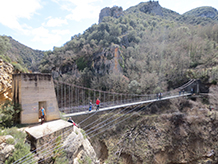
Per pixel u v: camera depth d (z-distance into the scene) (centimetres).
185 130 2328
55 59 4625
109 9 8931
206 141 2197
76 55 4769
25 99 921
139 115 2750
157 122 2523
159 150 2181
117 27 5712
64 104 3581
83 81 3959
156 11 10669
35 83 972
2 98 1080
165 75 3609
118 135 2481
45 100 1013
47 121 1009
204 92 2995
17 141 691
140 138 2370
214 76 2877
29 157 634
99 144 2478
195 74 3272
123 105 2031
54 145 798
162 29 5762
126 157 2206
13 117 890
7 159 605
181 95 2828
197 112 2534
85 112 1455
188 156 2131
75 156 933
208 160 2072
